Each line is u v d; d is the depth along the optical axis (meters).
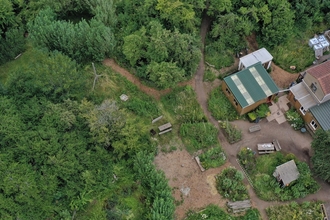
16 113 46.41
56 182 43.59
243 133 53.19
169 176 49.25
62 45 53.50
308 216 46.50
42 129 45.44
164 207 42.94
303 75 56.00
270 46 60.34
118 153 47.38
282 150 51.88
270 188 48.69
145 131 48.88
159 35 51.53
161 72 50.50
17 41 56.59
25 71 50.62
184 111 54.16
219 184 48.56
